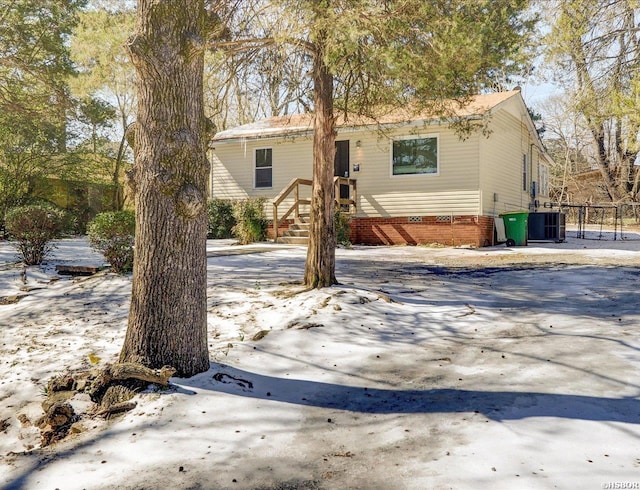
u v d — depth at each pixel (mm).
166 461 3307
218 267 11312
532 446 3221
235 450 3430
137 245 4762
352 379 4770
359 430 3682
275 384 4668
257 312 7066
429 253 14891
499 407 3891
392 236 18031
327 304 7172
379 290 8391
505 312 7090
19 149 20844
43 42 20141
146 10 4508
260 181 20406
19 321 7145
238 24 8266
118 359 5305
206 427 3803
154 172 4617
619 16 15875
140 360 4641
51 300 8266
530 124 21562
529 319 6637
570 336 5723
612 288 8453
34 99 20719
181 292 4719
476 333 6160
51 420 4094
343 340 5922
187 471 3162
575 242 19703
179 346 4699
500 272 10609
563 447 3189
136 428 3818
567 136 45000
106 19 8227
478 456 3131
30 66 20031
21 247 11578
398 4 6879
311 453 3350
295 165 19672
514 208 20438
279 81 9586
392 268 11383
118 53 7840
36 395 4648
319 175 8406
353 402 4227
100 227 10000
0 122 20453
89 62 8594
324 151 8391
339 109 9172
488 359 5121
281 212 19859
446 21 6918
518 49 7809
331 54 6887
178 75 4594
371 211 18375
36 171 21609
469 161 16812
